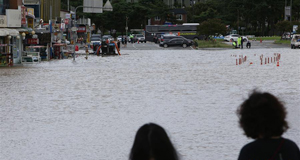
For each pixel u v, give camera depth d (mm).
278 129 6715
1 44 61938
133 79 43281
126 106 27422
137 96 31578
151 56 86250
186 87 36469
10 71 53812
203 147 17609
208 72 50500
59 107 27312
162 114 24641
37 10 85688
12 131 20922
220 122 22266
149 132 6148
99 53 97000
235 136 19328
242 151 6758
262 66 58812
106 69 55812
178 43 131125
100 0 87625
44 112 25688
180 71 52125
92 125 22000
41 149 17766
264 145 6676
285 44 134750
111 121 22922
